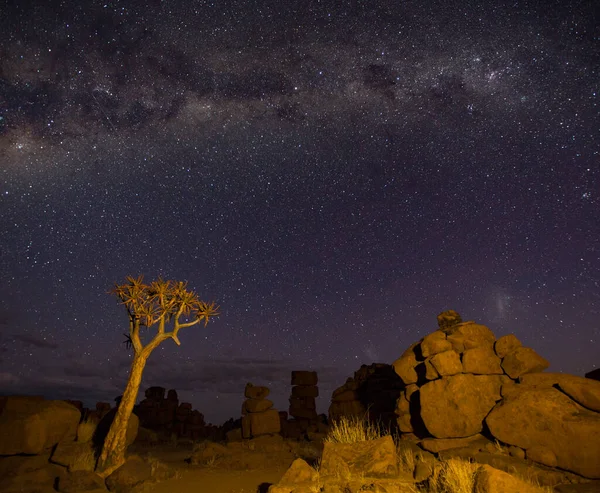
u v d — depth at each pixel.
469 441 11.12
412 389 13.09
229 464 15.98
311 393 27.89
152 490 11.88
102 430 15.20
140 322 14.56
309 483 9.20
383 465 9.91
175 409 32.88
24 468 12.60
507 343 12.27
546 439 9.73
